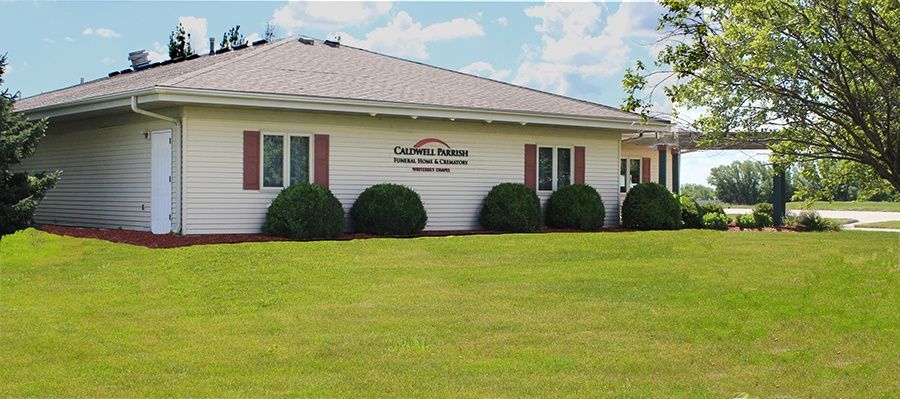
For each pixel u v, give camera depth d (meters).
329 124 19.69
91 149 21.50
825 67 11.69
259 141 18.84
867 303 10.62
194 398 6.70
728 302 10.72
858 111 11.74
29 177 18.80
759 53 11.62
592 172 23.88
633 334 8.92
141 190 19.66
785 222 26.66
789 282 12.35
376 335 8.85
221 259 13.91
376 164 20.34
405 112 19.75
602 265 14.19
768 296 11.16
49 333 8.91
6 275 12.84
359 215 19.52
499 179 22.22
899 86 11.55
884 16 11.48
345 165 19.92
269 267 13.33
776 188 26.91
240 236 17.83
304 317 9.80
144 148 19.55
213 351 8.18
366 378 7.25
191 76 18.38
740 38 12.14
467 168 21.73
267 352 8.12
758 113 12.12
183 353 8.11
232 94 17.62
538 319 9.67
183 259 13.90
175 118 18.30
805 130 12.30
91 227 21.47
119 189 20.44
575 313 10.02
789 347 8.42
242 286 11.77
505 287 11.88
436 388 6.97
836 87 11.84
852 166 13.55
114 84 23.91
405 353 8.09
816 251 16.67
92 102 19.02
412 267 13.73
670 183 31.97
